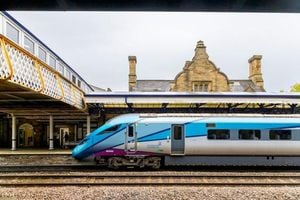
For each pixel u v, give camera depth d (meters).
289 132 20.55
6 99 22.95
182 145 20.25
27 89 16.75
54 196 12.41
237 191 13.16
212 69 42.41
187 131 20.25
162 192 12.95
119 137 20.22
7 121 42.00
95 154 20.39
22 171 18.78
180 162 20.33
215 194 12.66
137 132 20.20
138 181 15.13
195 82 42.25
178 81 42.38
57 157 26.69
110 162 20.34
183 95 27.55
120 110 32.94
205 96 27.41
